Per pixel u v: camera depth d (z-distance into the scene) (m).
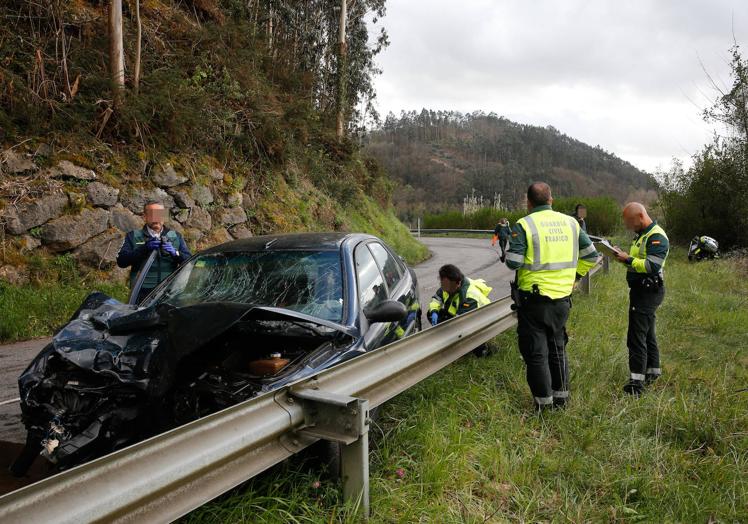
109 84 10.52
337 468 2.94
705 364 5.75
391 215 25.89
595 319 7.49
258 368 3.13
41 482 1.54
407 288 5.20
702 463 3.48
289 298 3.87
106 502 1.68
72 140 9.73
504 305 5.63
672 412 4.22
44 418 2.95
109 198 9.89
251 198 13.51
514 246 4.28
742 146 17.78
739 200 18.11
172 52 13.91
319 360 3.19
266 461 2.38
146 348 3.07
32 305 7.91
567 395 4.41
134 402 2.92
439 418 3.88
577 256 4.41
